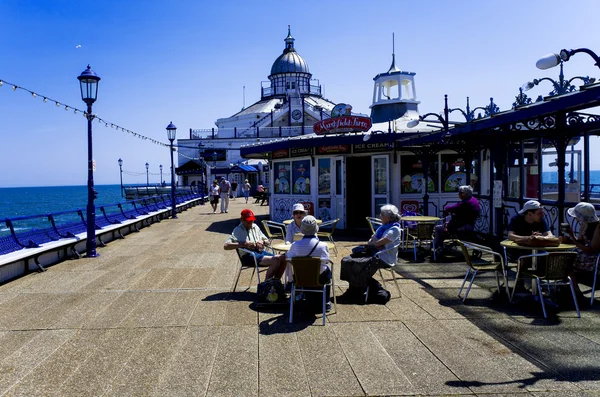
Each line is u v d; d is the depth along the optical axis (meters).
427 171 12.48
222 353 4.73
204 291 7.26
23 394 3.91
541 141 9.91
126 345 4.97
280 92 63.06
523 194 10.71
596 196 12.59
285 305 6.39
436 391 3.88
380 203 13.97
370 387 3.96
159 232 15.50
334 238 12.92
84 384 4.08
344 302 6.55
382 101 17.77
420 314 5.93
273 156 16.77
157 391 3.94
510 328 5.34
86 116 10.29
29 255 8.49
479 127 8.42
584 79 7.12
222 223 18.31
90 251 10.52
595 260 6.21
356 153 14.16
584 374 4.13
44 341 5.11
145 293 7.16
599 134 9.32
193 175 49.44
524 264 6.41
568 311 5.92
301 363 4.47
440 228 9.59
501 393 3.82
